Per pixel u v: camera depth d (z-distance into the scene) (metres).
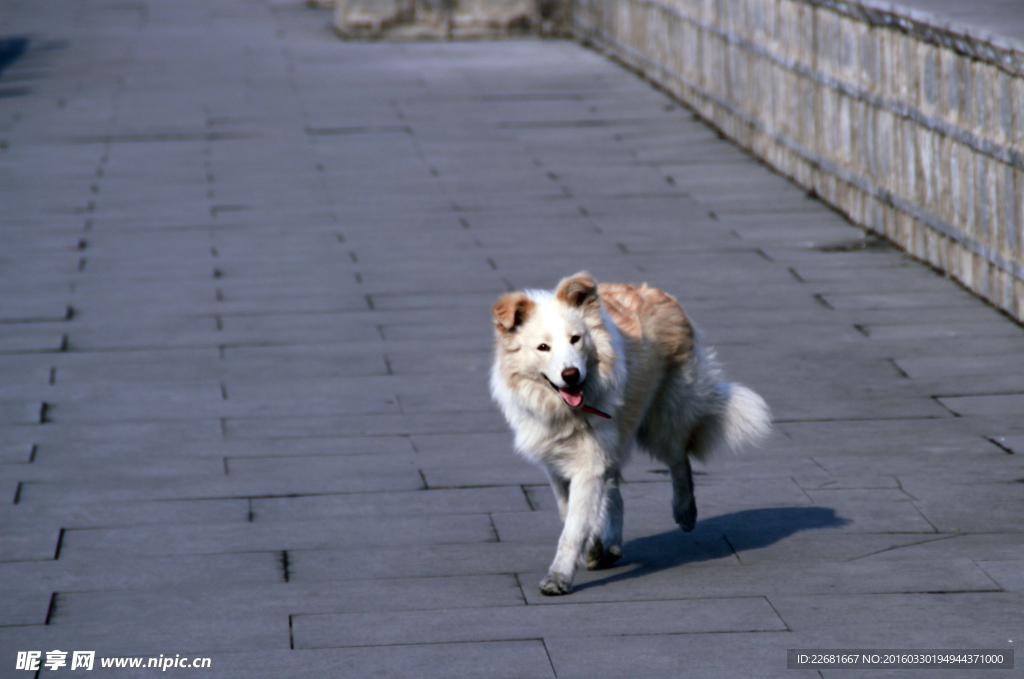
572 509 7.02
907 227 14.81
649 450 7.91
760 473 8.98
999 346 11.64
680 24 24.25
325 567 7.48
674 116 23.30
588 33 32.44
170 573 7.39
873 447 9.40
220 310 13.26
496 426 10.11
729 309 12.99
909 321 12.45
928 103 13.91
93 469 9.18
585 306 6.88
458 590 7.11
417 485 8.88
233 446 9.66
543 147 20.98
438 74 27.84
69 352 11.97
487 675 6.00
